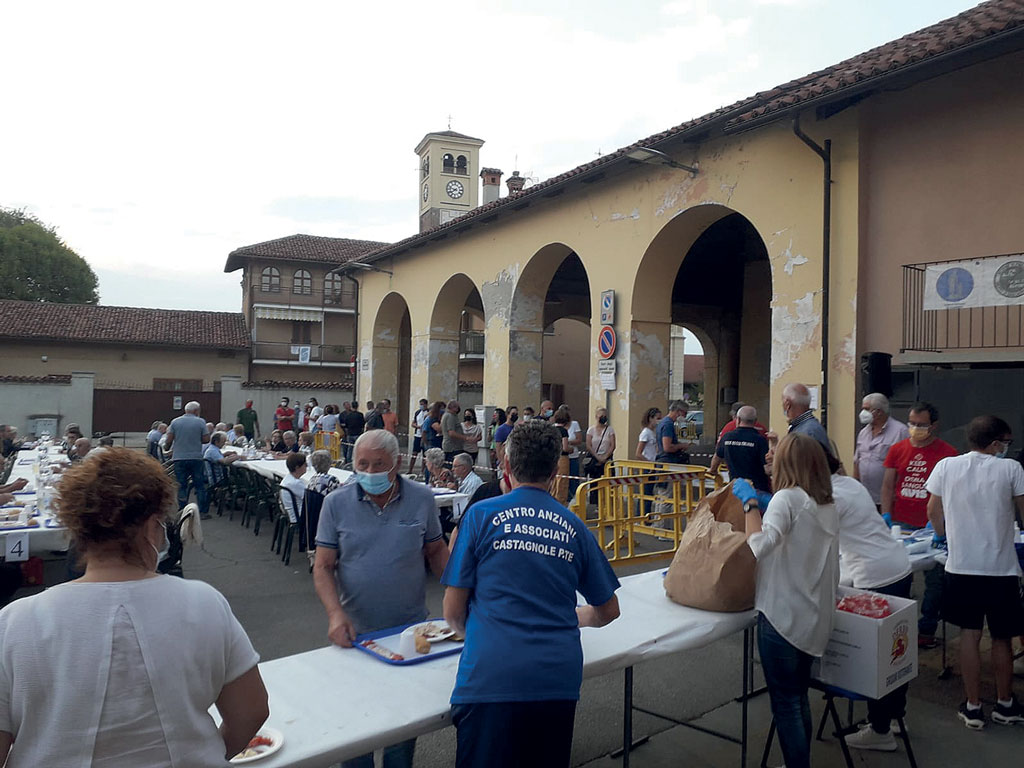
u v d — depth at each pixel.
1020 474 4.30
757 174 10.27
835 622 3.57
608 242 13.24
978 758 4.01
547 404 13.45
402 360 28.67
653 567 8.08
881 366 7.97
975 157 7.96
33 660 1.54
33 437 25.95
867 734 4.11
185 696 1.65
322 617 6.51
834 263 9.14
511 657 2.40
